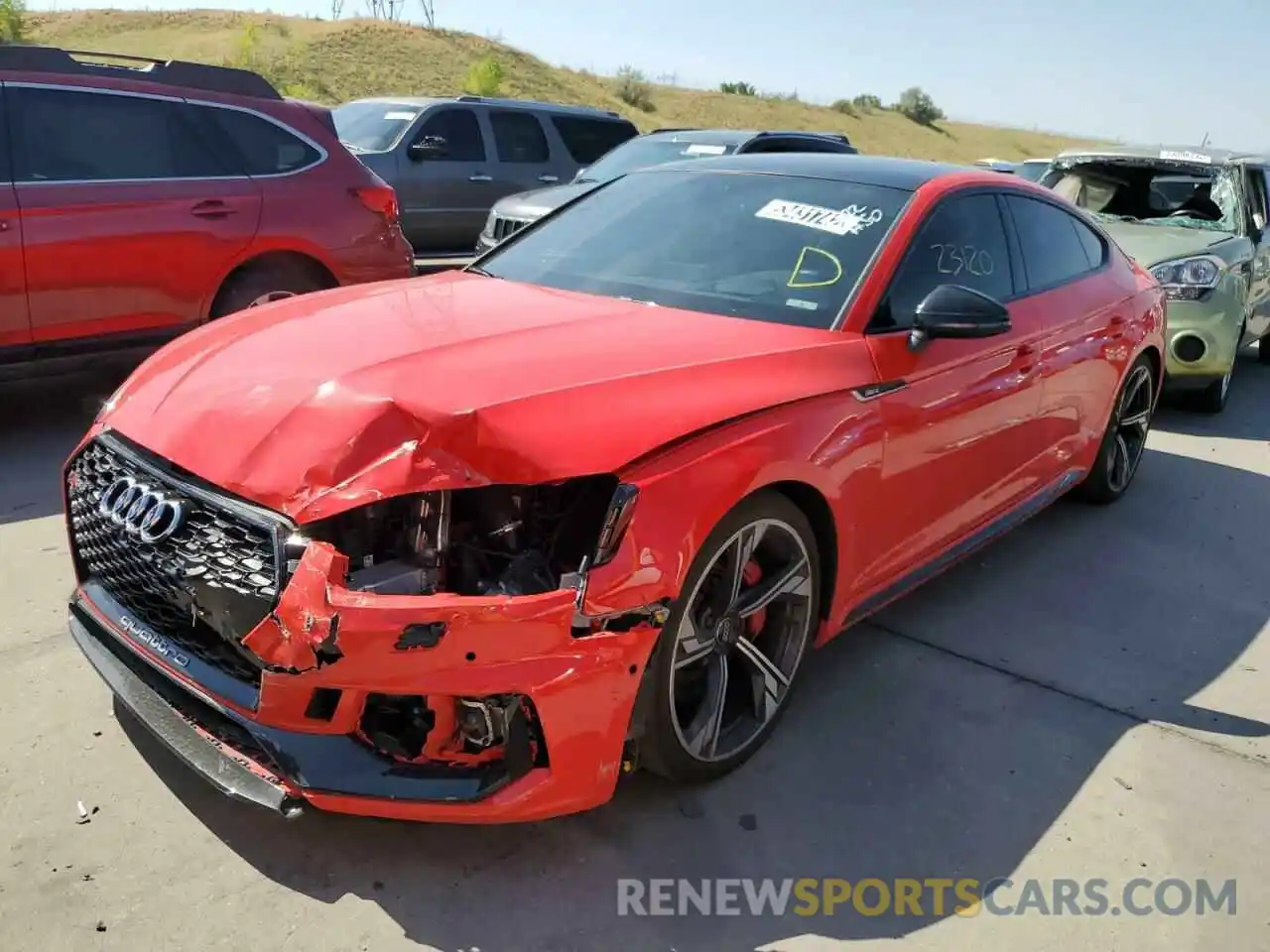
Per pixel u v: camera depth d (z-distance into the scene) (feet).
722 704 9.46
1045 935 8.33
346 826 8.84
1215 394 25.32
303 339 9.62
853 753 10.49
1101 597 14.80
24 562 13.30
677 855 8.83
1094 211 28.45
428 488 7.53
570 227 13.69
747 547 9.32
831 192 12.82
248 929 7.70
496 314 10.50
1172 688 12.34
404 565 7.63
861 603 11.41
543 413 8.11
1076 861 9.21
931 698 11.68
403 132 36.27
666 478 8.24
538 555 7.89
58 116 17.85
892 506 11.23
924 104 249.96
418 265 37.19
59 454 17.69
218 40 151.64
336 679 7.36
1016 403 13.42
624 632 7.91
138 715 8.44
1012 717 11.42
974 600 14.42
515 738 7.77
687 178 13.89
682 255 12.19
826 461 9.82
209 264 19.29
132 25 165.68
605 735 8.07
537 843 8.83
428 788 7.67
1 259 16.94
